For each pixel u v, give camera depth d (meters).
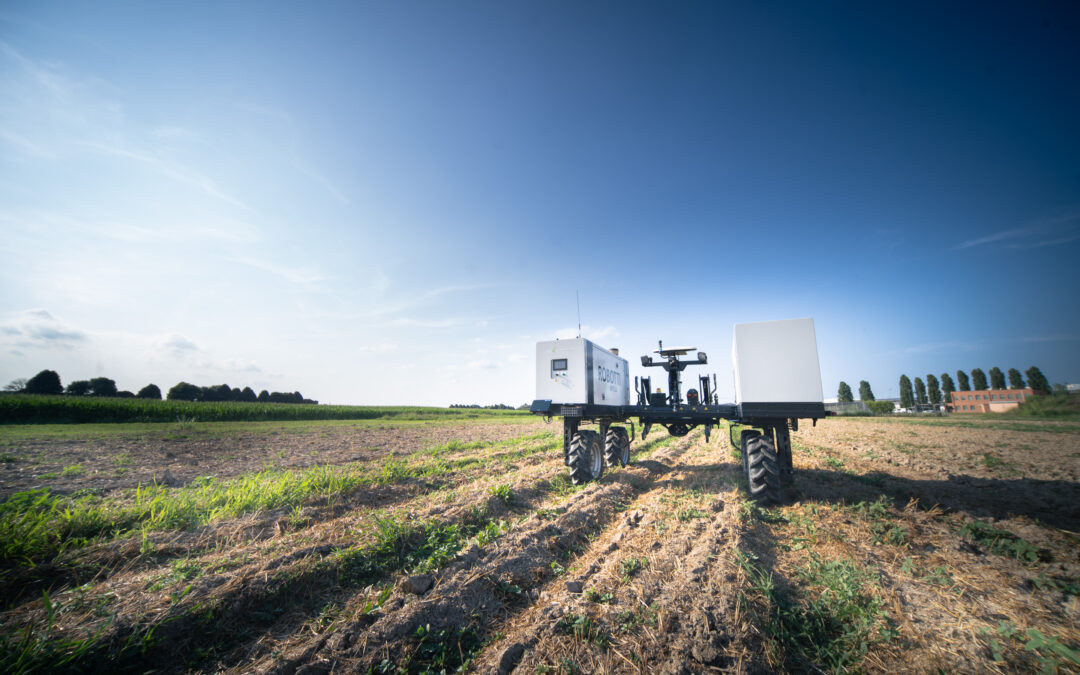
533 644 3.20
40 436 15.73
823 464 10.48
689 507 6.21
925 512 6.17
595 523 6.00
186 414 27.47
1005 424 26.88
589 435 8.71
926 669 2.80
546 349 9.13
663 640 3.11
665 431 19.27
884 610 3.47
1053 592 3.79
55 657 2.80
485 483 8.33
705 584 3.80
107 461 10.87
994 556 4.62
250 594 3.75
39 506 5.88
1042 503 6.66
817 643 3.11
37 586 3.94
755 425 7.61
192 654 3.13
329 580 4.23
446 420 36.00
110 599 3.57
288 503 6.84
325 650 3.11
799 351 6.76
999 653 2.89
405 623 3.36
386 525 5.18
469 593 3.88
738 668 2.76
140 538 5.04
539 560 4.66
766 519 5.80
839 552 4.63
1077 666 2.74
